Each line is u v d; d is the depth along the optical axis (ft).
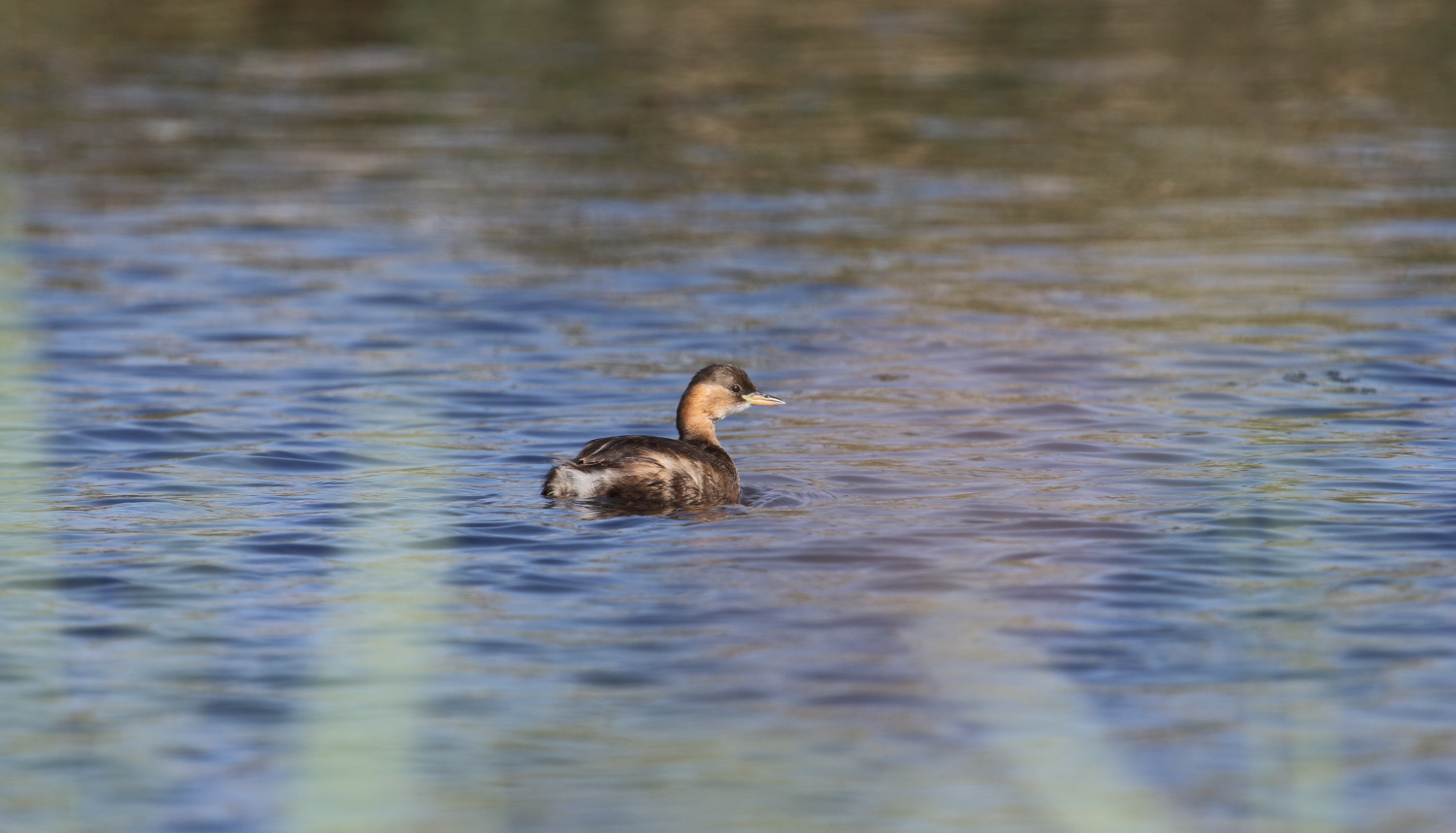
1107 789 27.89
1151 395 59.16
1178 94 123.44
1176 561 40.01
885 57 136.05
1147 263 81.25
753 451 52.39
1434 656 33.94
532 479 48.03
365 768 27.12
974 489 47.21
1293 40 143.84
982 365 63.93
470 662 34.01
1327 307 72.54
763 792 28.66
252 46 143.23
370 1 160.66
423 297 74.79
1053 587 38.19
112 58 137.28
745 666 33.83
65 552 40.27
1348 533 42.32
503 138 111.04
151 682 32.86
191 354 64.44
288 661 33.91
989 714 31.53
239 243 84.69
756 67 132.67
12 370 58.13
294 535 41.83
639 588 38.19
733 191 97.30
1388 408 56.95
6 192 90.22
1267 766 29.25
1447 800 28.22
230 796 28.45
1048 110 118.52
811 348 67.05
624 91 124.77
